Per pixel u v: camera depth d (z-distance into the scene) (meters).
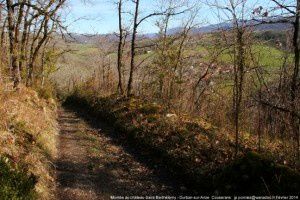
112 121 19.95
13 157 8.98
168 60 20.56
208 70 17.42
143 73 23.45
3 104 11.17
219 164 10.48
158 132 14.64
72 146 15.06
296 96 10.15
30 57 25.66
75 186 10.32
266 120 12.26
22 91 16.83
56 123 20.28
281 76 11.82
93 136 17.38
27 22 21.22
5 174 7.60
